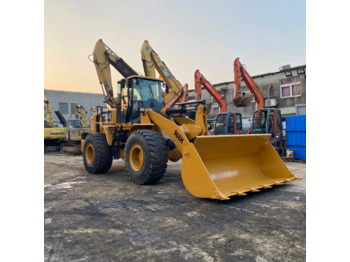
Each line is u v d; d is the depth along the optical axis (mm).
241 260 2160
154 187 4898
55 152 14727
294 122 9094
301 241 2500
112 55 9211
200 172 3844
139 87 6062
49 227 2934
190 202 3883
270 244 2447
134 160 5281
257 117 11102
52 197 4254
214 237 2625
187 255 2262
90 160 6844
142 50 9789
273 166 5137
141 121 5625
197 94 13789
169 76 10211
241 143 4777
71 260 2199
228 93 21141
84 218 3229
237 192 3922
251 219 3129
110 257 2244
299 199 3986
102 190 4723
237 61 12242
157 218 3203
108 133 6273
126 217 3252
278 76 18094
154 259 2203
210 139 4234
